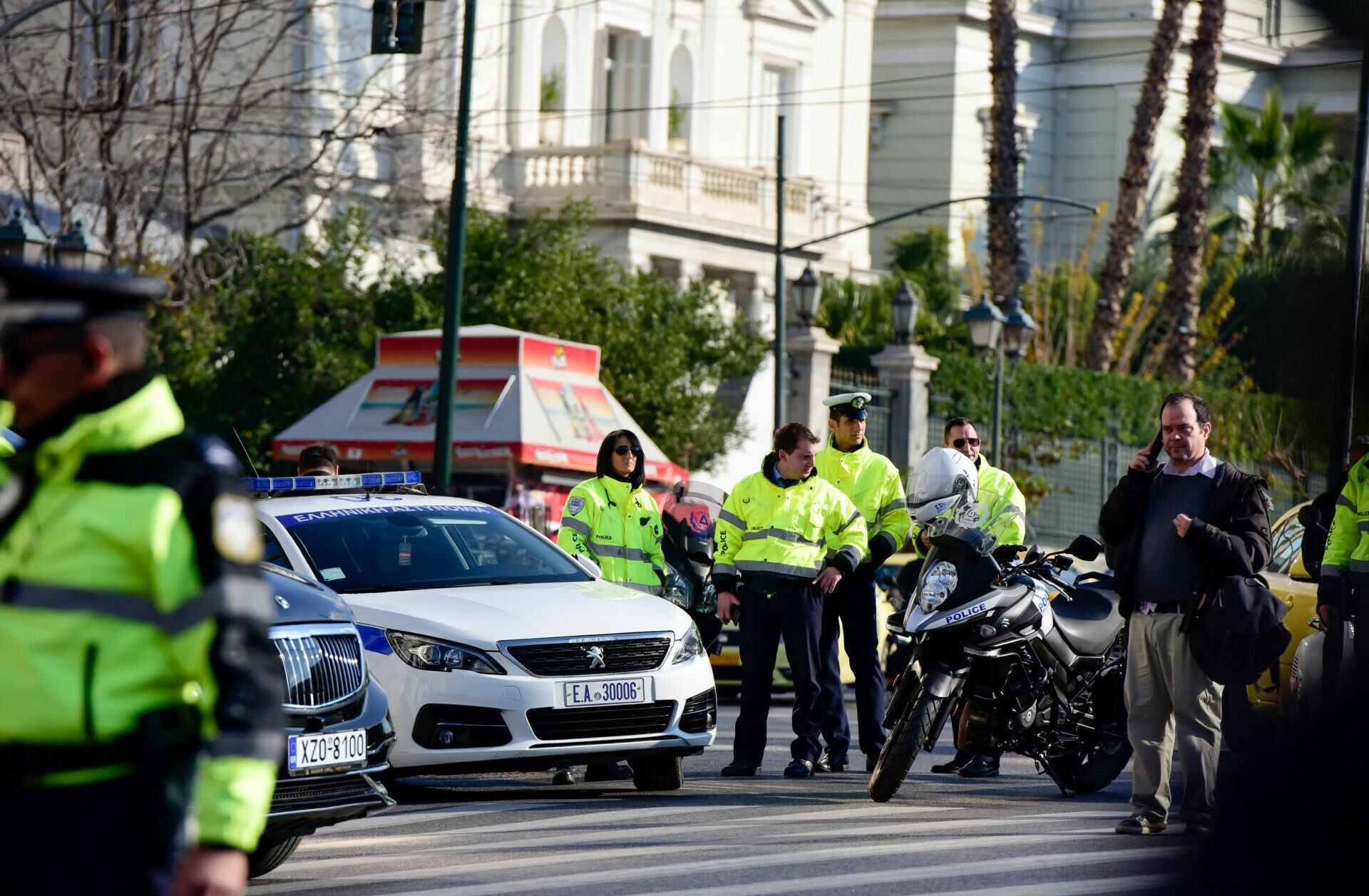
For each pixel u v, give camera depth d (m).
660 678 27.30
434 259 87.19
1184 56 152.00
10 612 9.47
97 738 9.46
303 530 28.64
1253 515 23.31
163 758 9.55
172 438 9.80
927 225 140.00
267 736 9.64
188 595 9.53
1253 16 153.00
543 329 74.56
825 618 31.67
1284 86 155.62
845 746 31.78
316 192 78.88
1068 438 92.81
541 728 26.33
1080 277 116.94
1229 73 153.38
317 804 19.89
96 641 9.45
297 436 60.62
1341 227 109.00
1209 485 23.55
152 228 75.06
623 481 31.84
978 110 146.00
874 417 83.69
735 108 111.38
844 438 32.38
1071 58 154.00
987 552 26.48
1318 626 30.77
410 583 28.28
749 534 30.95
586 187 94.25
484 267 74.56
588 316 75.56
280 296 72.75
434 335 60.78
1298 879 20.03
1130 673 23.92
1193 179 105.94
